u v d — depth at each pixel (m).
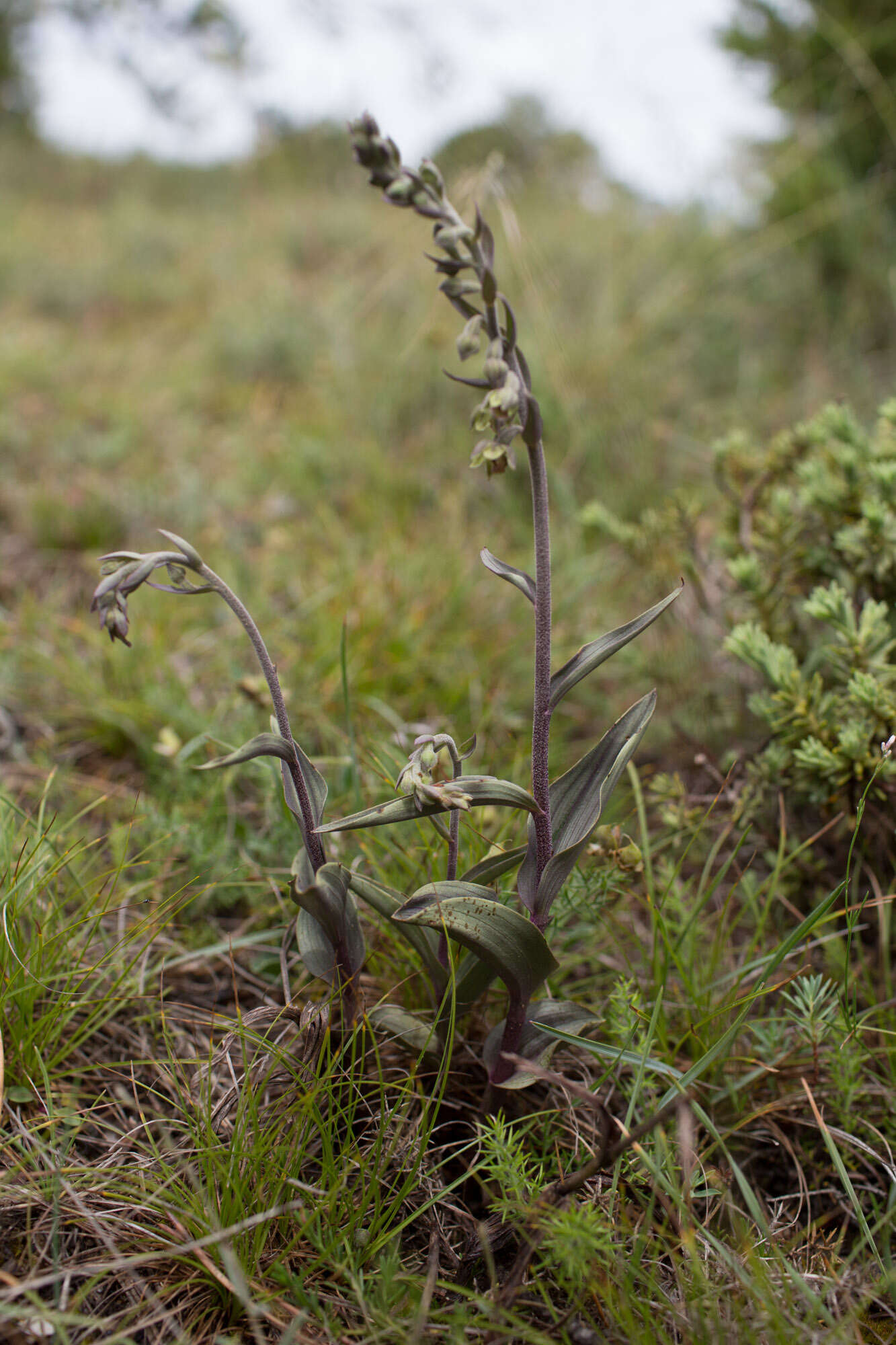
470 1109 1.66
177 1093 1.63
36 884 1.78
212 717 2.60
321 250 7.87
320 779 1.49
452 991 1.44
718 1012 1.66
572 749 2.73
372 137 1.20
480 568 3.36
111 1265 1.27
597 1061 1.76
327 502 4.07
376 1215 1.42
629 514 3.74
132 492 4.03
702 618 2.65
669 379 4.65
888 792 1.92
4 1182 1.48
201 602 3.23
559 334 4.40
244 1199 1.42
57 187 11.52
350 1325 1.35
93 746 2.68
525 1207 1.33
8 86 14.02
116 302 7.37
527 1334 1.24
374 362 5.07
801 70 5.14
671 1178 1.48
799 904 2.12
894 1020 1.76
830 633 2.23
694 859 2.25
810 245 5.03
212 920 2.10
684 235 5.73
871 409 4.03
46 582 3.54
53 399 5.28
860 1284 1.43
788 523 2.24
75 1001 1.77
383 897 1.50
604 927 1.98
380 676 2.82
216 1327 1.36
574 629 3.05
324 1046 1.49
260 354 5.79
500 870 1.48
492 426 1.27
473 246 1.23
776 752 1.98
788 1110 1.75
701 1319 1.26
